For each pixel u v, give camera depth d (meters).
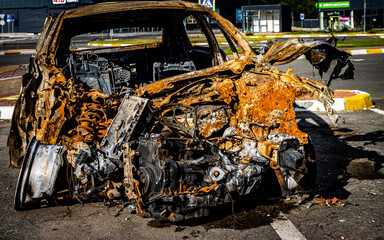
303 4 60.53
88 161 3.49
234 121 3.96
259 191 4.03
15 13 57.84
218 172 3.30
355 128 7.01
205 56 5.42
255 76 3.87
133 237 3.43
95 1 47.28
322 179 4.64
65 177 3.99
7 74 15.79
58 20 4.57
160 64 5.26
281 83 3.72
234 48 4.93
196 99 3.90
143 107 3.57
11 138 4.54
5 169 5.50
